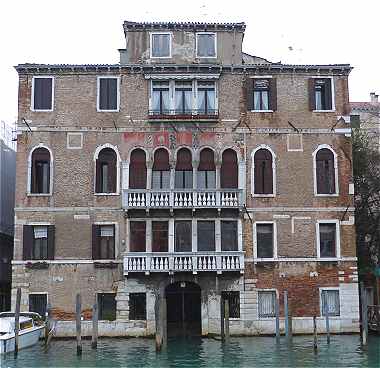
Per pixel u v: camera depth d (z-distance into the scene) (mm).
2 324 24562
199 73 30094
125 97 30078
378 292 31203
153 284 29016
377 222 34656
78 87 30094
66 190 29422
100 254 29219
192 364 21594
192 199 29078
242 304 28984
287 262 29312
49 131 29750
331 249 29719
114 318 28859
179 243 29391
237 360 22328
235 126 30047
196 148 29922
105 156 29750
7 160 34156
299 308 29094
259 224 29578
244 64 30406
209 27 30984
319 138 30219
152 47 30859
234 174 29938
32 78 30047
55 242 29094
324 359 22375
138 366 21281
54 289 28844
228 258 28844
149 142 29891
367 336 26281
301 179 29891
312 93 30391
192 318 30078
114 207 29328
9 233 34094
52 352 24453
